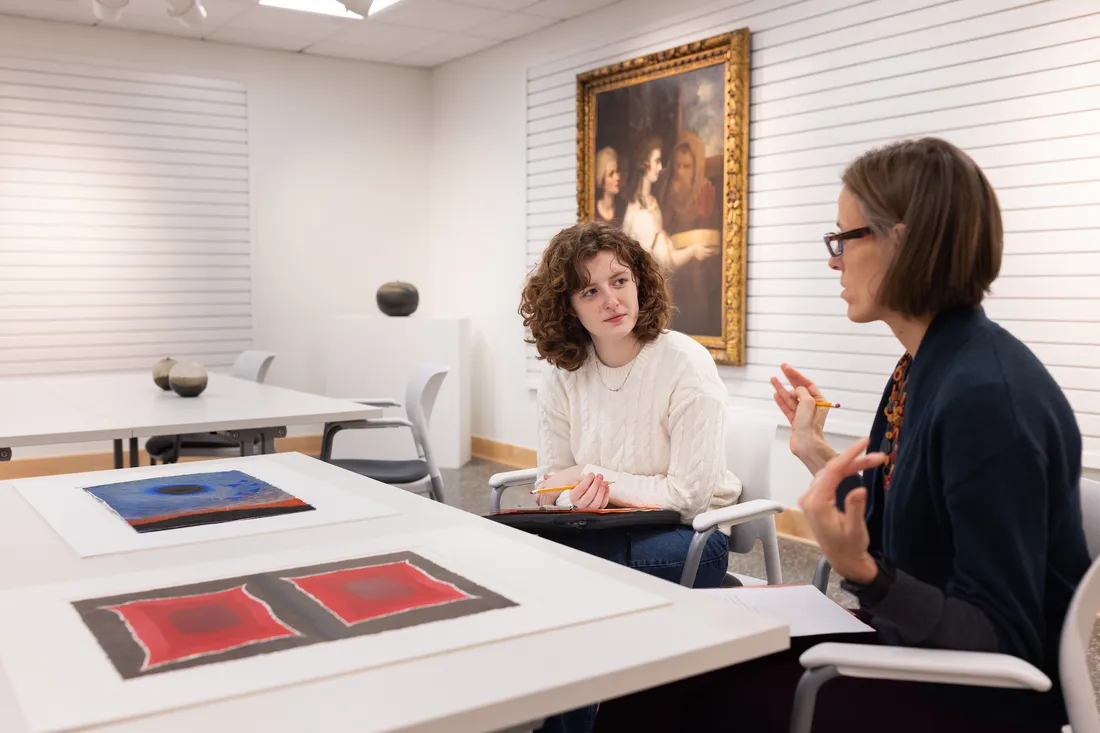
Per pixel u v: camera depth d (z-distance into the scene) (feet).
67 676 3.04
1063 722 4.21
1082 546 4.25
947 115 13.03
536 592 3.88
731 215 15.90
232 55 21.98
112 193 20.76
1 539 4.87
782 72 15.24
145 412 11.28
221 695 2.88
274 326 22.94
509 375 22.33
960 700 4.25
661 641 3.35
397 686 2.97
